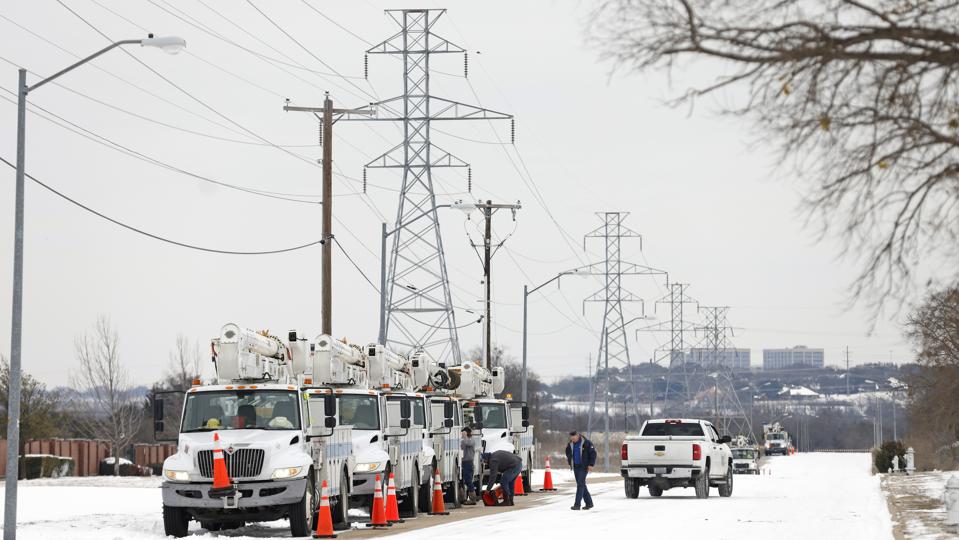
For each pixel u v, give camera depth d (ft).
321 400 277.23
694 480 408.67
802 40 126.11
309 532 263.08
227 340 264.72
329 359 304.91
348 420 307.99
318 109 412.57
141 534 262.26
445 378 401.29
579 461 347.97
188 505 255.70
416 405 350.02
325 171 403.34
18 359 242.58
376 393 312.91
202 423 266.57
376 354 343.46
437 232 599.16
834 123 127.85
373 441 305.53
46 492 477.77
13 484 239.30
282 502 256.93
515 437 439.63
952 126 128.06
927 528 276.41
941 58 124.26
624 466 410.52
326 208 401.70
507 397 460.14
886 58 125.29
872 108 127.85
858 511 342.23
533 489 490.49
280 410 267.39
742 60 128.06
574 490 484.74
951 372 503.20
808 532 265.54
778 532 265.13
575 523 292.20
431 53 612.29
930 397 586.86
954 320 427.33
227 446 255.91
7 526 238.27
